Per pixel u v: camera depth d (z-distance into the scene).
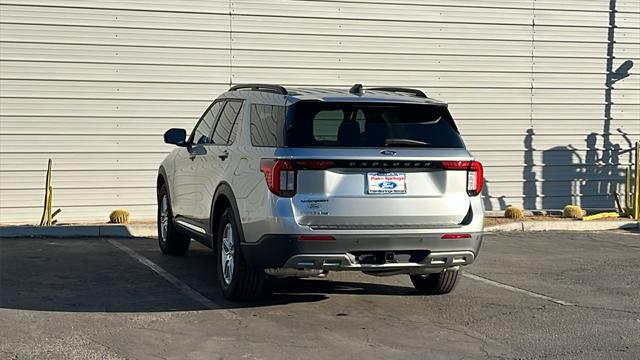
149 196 13.95
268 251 7.61
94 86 13.60
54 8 13.34
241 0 14.19
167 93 13.94
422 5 15.07
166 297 8.57
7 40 13.18
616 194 15.56
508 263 11.12
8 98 13.24
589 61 16.00
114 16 13.62
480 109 15.52
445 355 6.77
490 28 15.45
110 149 13.73
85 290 8.82
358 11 14.76
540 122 15.84
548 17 15.74
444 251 7.85
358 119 7.96
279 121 7.84
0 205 13.29
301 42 14.52
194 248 11.64
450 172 7.91
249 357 6.60
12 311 7.85
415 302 8.63
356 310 8.23
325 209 7.56
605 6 16.00
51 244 11.69
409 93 9.25
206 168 9.22
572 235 13.80
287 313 8.02
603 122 16.16
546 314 8.22
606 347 7.07
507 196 15.75
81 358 6.47
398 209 7.72
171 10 13.87
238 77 14.26
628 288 9.58
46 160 13.46
